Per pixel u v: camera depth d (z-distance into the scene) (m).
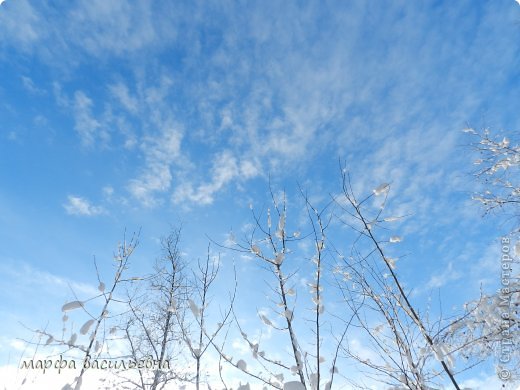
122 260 5.47
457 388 3.12
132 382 6.57
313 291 3.72
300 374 3.28
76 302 4.39
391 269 3.80
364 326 3.80
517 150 5.48
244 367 3.43
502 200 5.45
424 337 3.45
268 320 3.65
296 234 4.11
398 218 3.97
